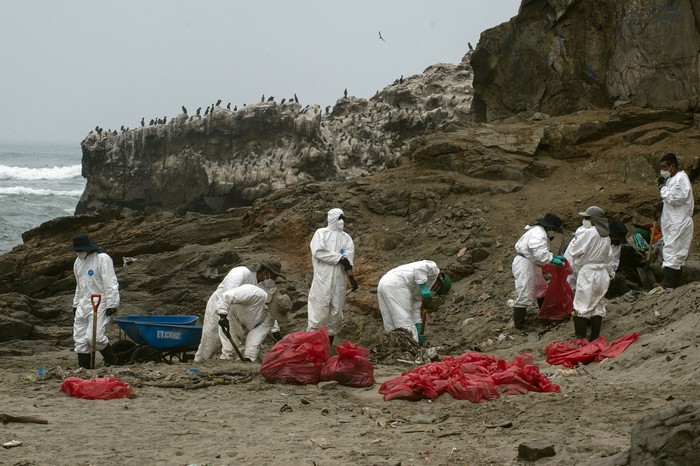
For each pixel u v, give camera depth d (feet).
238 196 198.29
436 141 63.82
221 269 59.26
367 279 53.47
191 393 29.35
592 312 35.76
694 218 52.21
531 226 40.96
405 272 40.93
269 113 198.39
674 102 62.95
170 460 20.08
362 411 26.12
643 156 58.39
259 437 22.53
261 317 39.75
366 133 205.98
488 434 22.33
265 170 195.42
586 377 29.99
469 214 56.54
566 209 54.49
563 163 61.93
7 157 620.08
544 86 71.41
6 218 189.47
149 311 56.39
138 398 28.35
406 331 40.60
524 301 41.55
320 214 61.31
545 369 32.27
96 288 41.14
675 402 23.75
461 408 25.80
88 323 41.16
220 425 24.03
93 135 211.82
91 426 23.72
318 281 43.37
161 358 40.86
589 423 22.53
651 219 52.95
